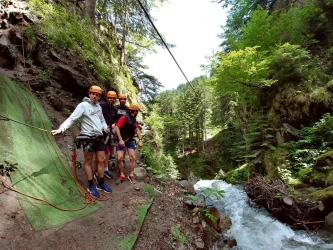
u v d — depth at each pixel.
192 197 4.66
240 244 4.54
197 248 3.67
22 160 3.77
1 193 3.06
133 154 4.76
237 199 7.16
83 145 3.79
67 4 11.14
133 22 13.30
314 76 9.04
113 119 4.86
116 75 10.48
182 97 44.56
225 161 25.30
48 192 3.54
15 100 4.98
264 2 16.94
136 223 3.47
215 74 10.07
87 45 9.29
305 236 4.96
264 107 10.46
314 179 6.52
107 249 2.88
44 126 5.01
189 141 37.06
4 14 6.54
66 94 7.06
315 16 11.20
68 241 2.86
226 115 24.36
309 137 7.88
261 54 9.54
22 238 2.68
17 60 6.17
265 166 8.86
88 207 3.65
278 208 5.63
